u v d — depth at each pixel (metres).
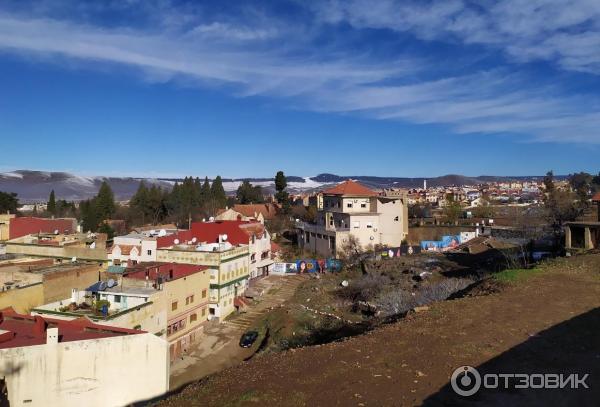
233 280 51.41
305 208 116.75
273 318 46.62
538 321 23.45
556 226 69.62
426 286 49.16
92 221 98.19
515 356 19.12
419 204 148.62
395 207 79.50
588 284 31.00
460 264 63.09
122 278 38.25
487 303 27.05
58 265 45.09
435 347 20.25
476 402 15.32
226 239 56.94
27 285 37.41
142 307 34.34
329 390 16.41
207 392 16.98
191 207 117.25
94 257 54.25
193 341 43.16
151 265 43.62
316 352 20.66
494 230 88.06
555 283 31.38
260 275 64.50
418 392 16.09
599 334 21.47
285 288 59.56
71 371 22.83
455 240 82.50
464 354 19.36
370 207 79.06
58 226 73.81
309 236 81.75
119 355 24.02
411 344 20.80
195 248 51.78
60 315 32.53
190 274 42.78
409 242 83.75
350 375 17.66
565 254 51.00
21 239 60.88
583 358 18.83
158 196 120.06
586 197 83.75
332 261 67.62
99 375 23.47
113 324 31.28
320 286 58.53
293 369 18.61
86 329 26.27
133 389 24.42
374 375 17.58
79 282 42.19
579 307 25.80
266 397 15.96
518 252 63.97
